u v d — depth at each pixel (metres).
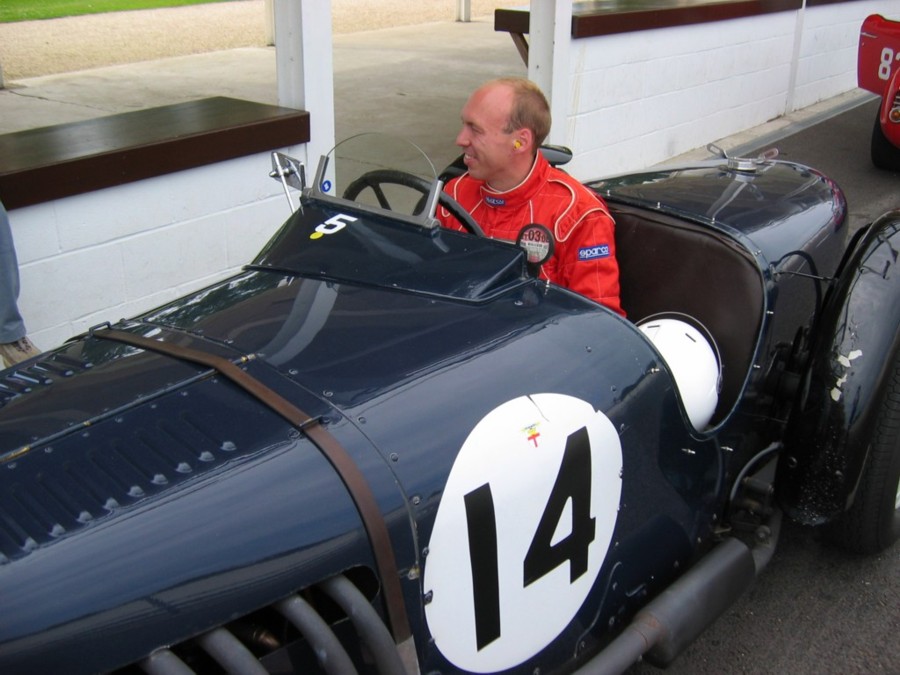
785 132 8.41
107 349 2.00
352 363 1.84
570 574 1.99
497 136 2.48
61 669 1.36
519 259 2.16
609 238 2.54
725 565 2.34
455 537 1.74
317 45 4.59
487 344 1.95
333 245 2.27
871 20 7.47
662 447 2.17
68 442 1.66
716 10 7.41
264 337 1.93
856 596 2.84
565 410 1.93
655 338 2.45
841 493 2.56
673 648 2.16
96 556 1.44
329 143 4.83
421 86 9.32
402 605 1.66
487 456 1.79
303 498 1.59
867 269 2.59
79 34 11.40
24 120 7.08
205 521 1.52
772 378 2.73
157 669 1.43
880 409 2.52
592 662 2.02
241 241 4.54
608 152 6.87
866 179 7.07
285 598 1.55
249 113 4.57
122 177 3.91
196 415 1.71
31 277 3.75
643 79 6.93
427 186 2.30
